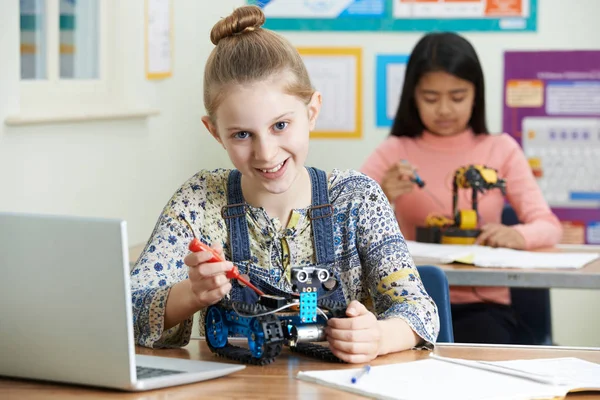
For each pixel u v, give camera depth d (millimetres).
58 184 2799
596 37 4387
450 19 4422
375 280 1727
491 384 1295
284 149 1565
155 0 3570
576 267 2768
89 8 3137
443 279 1984
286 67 1557
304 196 1732
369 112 4488
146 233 3518
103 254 1233
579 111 4410
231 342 1624
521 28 4406
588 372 1380
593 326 4480
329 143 4516
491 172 3371
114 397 1265
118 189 3240
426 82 3609
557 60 4402
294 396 1266
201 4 4082
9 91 2520
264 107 1525
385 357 1522
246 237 1726
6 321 1334
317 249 1719
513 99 4438
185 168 3928
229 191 1749
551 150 4441
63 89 2947
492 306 3242
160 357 1496
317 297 1493
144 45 3473
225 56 1558
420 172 3654
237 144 1566
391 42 4453
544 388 1271
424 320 1608
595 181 4430
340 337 1469
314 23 4469
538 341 3225
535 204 3510
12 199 2543
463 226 3346
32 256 1290
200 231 1743
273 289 1675
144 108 3443
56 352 1307
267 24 4492
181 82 3881
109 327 1252
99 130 3080
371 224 1746
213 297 1497
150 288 1643
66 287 1271
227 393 1285
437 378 1333
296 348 1570
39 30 2846
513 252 3061
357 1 4441
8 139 2516
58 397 1266
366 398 1251
